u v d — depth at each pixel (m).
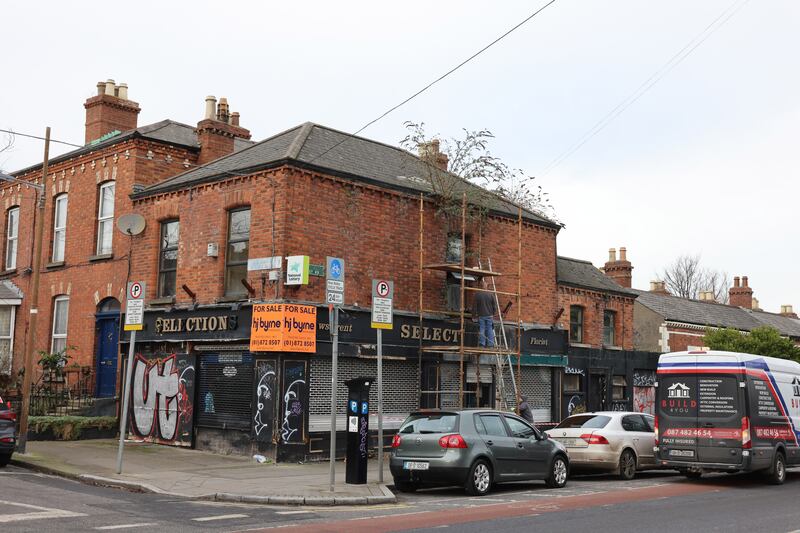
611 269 34.97
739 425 15.63
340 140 21.02
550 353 23.72
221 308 18.22
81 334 22.53
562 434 17.14
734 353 16.06
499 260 22.48
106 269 21.95
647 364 28.23
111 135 23.97
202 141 23.05
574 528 9.94
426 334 19.94
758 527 10.23
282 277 17.12
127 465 15.57
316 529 9.59
